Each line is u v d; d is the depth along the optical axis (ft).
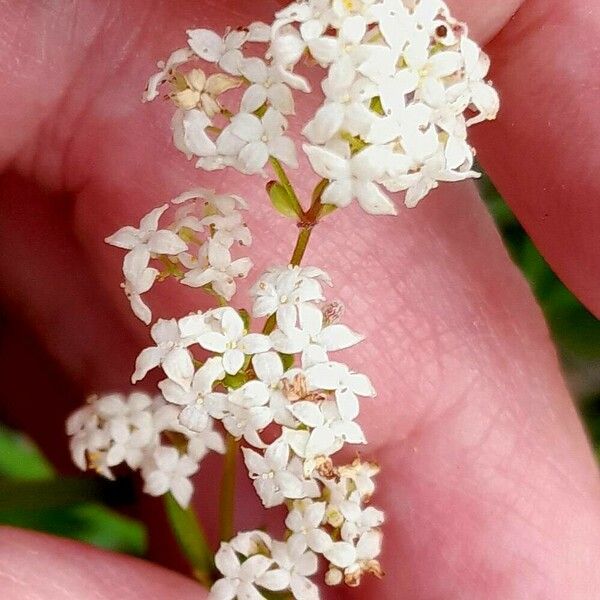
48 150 0.21
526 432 0.22
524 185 0.20
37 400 0.28
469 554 0.22
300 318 0.16
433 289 0.22
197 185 0.21
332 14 0.15
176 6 0.20
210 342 0.16
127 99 0.20
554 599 0.21
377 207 0.15
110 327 0.26
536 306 0.23
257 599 0.17
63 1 0.20
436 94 0.15
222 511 0.18
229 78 0.16
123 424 0.19
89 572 0.18
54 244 0.25
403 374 0.21
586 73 0.19
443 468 0.22
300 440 0.16
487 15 0.19
